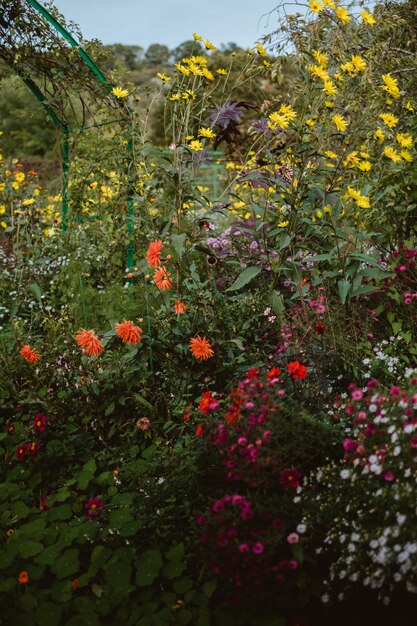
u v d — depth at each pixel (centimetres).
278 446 233
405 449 214
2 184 619
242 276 348
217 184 839
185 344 326
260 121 402
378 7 436
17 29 488
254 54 407
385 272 337
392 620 212
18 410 342
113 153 476
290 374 300
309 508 220
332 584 212
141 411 327
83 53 467
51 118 550
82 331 315
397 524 203
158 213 484
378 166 383
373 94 362
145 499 268
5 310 467
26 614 218
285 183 379
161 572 237
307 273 385
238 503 216
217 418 272
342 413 273
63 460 305
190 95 388
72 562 240
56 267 538
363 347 330
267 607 215
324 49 411
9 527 270
